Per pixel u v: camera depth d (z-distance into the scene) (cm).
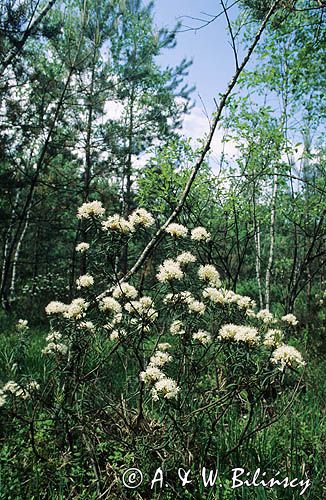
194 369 334
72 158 1112
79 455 320
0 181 906
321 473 328
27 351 596
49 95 976
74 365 352
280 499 295
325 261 707
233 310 343
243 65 456
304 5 702
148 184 707
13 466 308
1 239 1173
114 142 1076
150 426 341
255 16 586
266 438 359
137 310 324
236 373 286
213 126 466
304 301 973
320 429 402
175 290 307
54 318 349
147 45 1071
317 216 696
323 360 644
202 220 729
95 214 313
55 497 290
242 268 1359
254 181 684
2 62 803
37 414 362
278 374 294
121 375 459
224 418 385
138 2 1166
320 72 748
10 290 1290
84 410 324
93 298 335
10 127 888
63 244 1441
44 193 1156
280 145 687
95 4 949
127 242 306
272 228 821
